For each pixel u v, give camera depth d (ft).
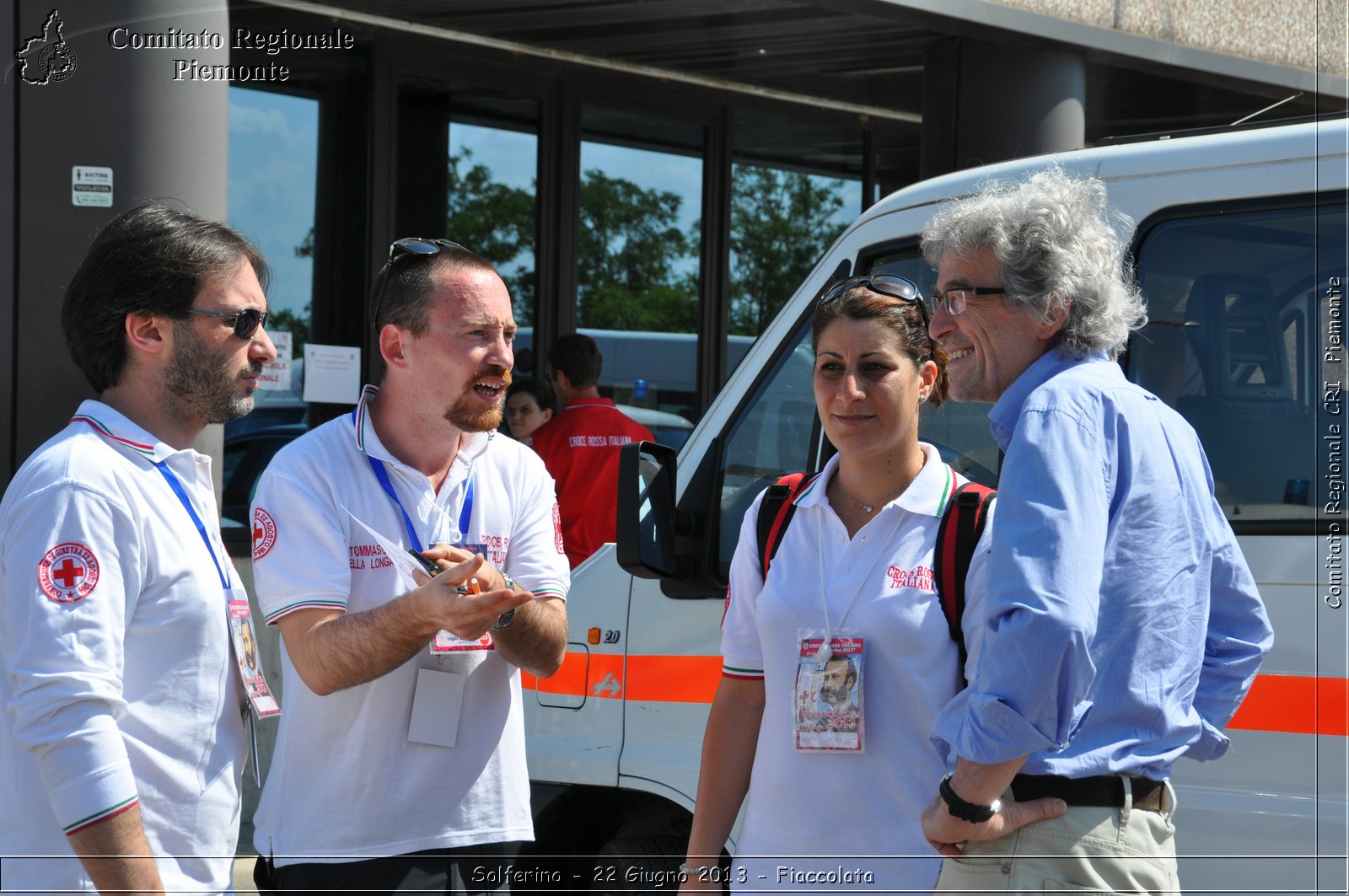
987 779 6.26
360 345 21.36
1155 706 6.43
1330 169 8.73
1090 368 6.75
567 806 12.20
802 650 7.40
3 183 14.51
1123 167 9.46
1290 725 8.41
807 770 7.37
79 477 6.42
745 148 25.21
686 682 11.23
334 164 21.12
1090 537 6.17
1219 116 24.59
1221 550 7.09
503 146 22.63
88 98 14.52
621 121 23.79
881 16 18.81
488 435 8.55
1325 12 22.40
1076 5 19.52
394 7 20.22
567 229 23.21
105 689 6.23
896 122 26.76
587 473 18.75
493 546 8.32
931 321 7.32
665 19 20.03
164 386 6.95
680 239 24.58
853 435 7.43
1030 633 6.02
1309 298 8.75
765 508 7.99
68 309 7.00
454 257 8.08
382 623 7.25
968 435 9.96
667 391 24.59
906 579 7.28
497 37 21.94
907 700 7.19
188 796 6.65
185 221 7.02
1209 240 9.10
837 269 10.86
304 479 7.88
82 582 6.28
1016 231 6.81
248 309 7.03
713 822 8.14
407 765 7.86
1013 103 19.76
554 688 12.09
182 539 6.76
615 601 11.84
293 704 7.95
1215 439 8.96
